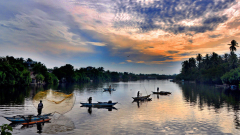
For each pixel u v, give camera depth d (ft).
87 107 91.40
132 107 92.02
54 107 78.13
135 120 64.75
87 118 67.21
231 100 117.29
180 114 74.84
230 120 64.80
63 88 240.32
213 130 53.57
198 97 136.05
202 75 398.21
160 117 69.41
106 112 78.69
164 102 110.32
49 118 64.80
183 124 59.72
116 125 58.03
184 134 50.06
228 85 289.94
